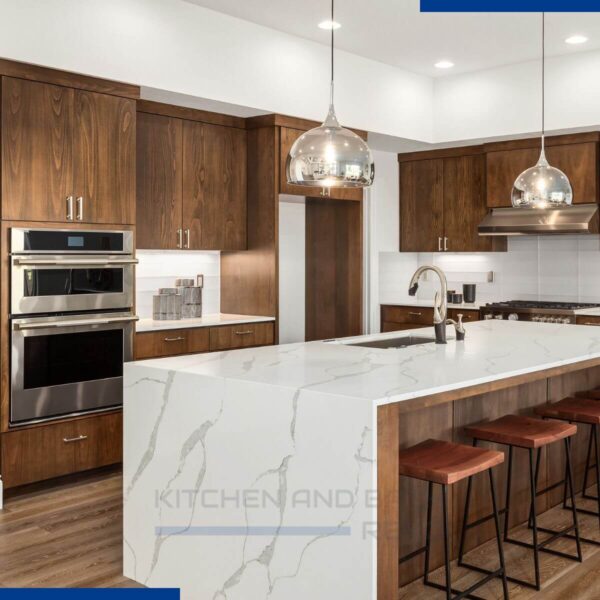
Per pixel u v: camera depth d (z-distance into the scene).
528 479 3.94
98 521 3.86
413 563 3.22
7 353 4.15
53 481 4.52
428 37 5.50
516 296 7.15
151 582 3.12
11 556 3.42
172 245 5.31
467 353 3.54
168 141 5.25
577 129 5.98
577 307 6.34
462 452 2.95
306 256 6.93
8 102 4.09
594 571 3.32
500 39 5.52
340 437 2.47
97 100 4.47
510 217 6.62
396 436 2.50
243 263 5.85
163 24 4.71
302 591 2.61
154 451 3.11
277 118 5.46
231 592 2.83
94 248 4.49
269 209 5.62
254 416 2.73
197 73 4.90
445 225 7.16
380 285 7.35
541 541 3.66
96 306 4.53
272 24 5.25
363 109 6.04
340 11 4.94
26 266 4.19
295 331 6.97
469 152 6.93
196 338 5.19
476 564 3.40
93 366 4.53
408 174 7.40
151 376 3.12
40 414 4.29
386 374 2.91
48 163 4.27
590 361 3.57
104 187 4.52
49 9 4.18
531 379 3.18
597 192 6.17
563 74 5.95
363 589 2.42
